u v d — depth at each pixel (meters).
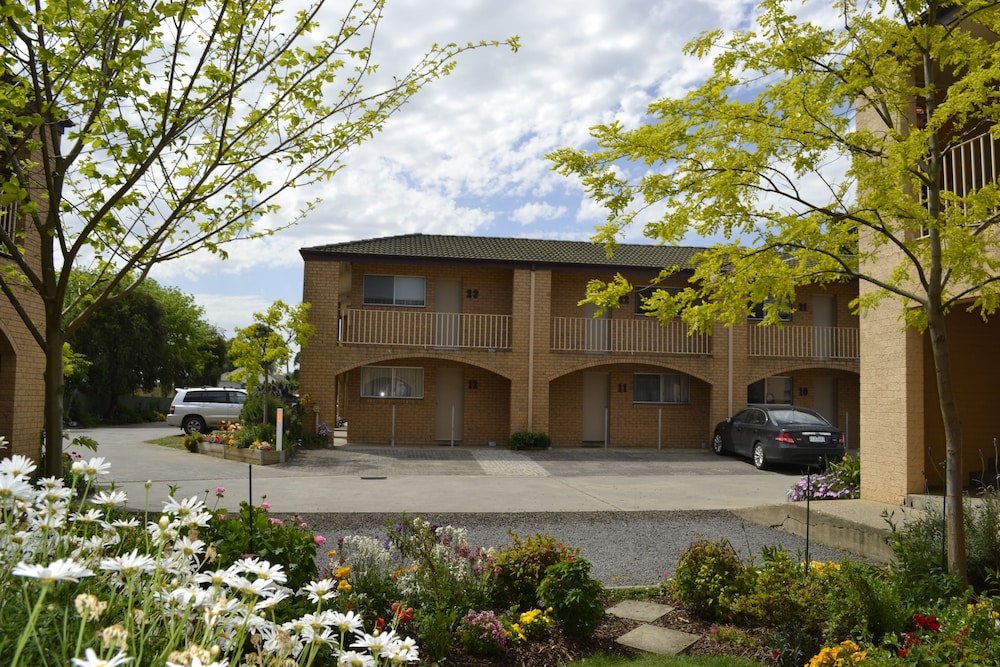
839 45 5.82
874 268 9.90
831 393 25.50
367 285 23.70
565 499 12.64
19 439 11.20
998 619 4.74
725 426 21.16
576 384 24.31
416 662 4.59
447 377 24.09
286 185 5.74
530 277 23.14
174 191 5.44
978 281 5.89
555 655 5.05
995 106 5.72
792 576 5.72
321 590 2.48
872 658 4.02
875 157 6.15
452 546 5.76
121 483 14.05
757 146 5.93
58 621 2.35
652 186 6.03
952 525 5.66
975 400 10.70
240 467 17.27
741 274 6.05
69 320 5.62
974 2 5.93
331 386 22.03
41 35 4.54
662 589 6.69
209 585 2.86
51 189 4.77
